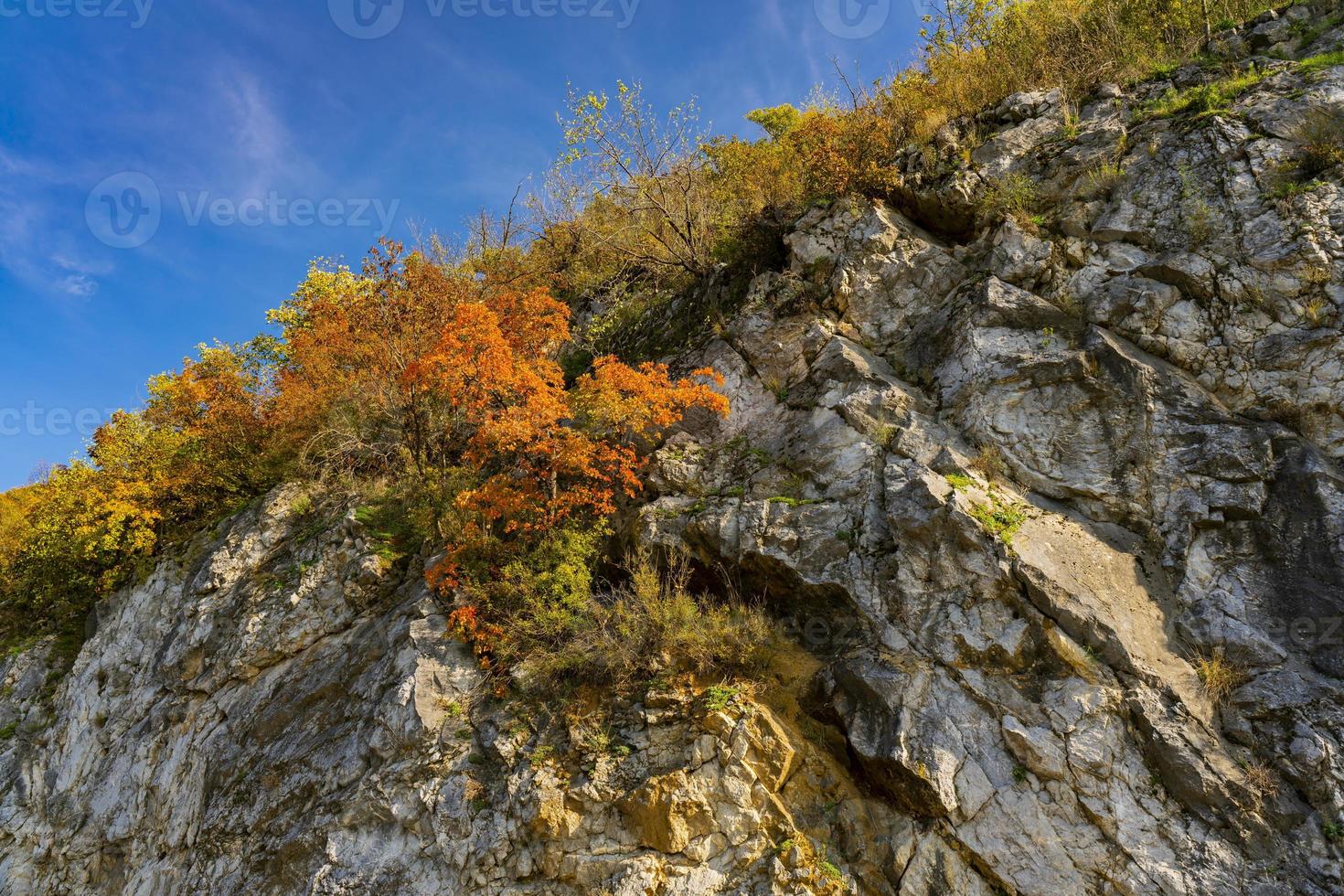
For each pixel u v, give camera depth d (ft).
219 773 33.53
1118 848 20.51
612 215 51.75
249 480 48.83
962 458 27.76
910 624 25.31
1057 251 31.71
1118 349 27.76
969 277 33.12
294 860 27.63
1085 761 21.59
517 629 29.76
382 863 26.08
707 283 41.91
